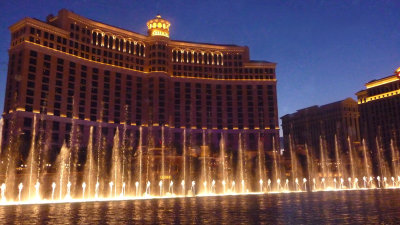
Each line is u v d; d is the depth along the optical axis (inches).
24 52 4785.9
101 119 5521.7
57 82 5083.7
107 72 5772.6
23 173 3420.3
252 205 1370.6
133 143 5698.8
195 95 6496.1
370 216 936.3
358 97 7554.1
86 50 5575.8
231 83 6712.6
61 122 5007.4
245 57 6899.6
